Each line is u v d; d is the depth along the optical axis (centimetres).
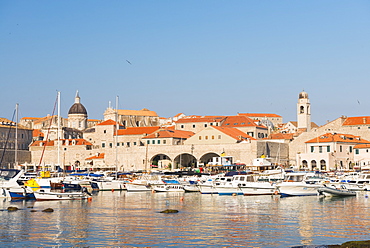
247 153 16375
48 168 18250
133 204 8606
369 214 7006
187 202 8938
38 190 9212
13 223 6312
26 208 7925
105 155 18800
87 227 6003
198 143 17550
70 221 6469
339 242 5094
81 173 14925
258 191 10344
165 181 12319
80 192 9562
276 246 4944
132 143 19562
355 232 5584
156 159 18212
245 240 5216
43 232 5700
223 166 15062
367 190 11631
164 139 18138
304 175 10656
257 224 6162
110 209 7788
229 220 6500
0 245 5084
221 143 17038
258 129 19912
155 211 7500
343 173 14388
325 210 7500
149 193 11569
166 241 5197
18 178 9581
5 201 9094
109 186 12738
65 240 5284
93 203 8794
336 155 16375
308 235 5438
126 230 5794
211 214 7100
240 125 19850
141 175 14625
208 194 10962
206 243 5097
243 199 9450
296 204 8412
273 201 8988
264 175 11844
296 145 18075
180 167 17088
